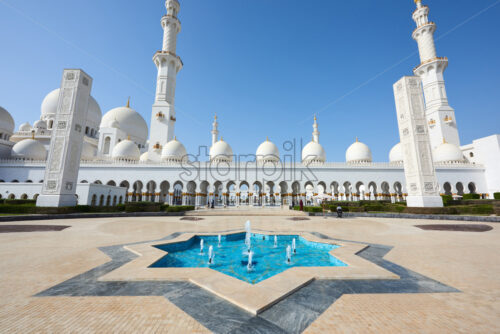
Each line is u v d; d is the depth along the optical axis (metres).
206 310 3.23
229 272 6.01
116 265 5.44
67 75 20.33
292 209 25.67
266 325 2.84
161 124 37.91
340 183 33.84
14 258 6.02
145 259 5.85
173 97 40.56
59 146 18.84
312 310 3.25
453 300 3.58
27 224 12.89
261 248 8.71
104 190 25.12
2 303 3.41
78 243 8.00
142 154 43.94
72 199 19.02
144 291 3.90
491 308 3.30
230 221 15.65
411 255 6.46
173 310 3.23
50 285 4.17
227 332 2.68
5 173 31.80
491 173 33.38
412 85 21.34
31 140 34.56
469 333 2.64
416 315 3.10
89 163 33.06
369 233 10.56
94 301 3.51
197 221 15.48
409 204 20.30
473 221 15.37
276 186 33.59
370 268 5.08
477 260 5.93
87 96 21.00
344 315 3.10
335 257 6.30
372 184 39.97
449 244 7.98
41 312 3.15
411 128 20.50
